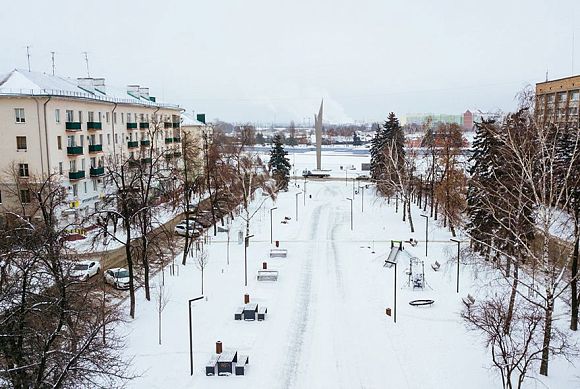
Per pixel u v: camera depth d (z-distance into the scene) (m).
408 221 73.56
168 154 78.12
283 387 28.39
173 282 45.56
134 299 37.72
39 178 56.94
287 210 83.56
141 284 41.97
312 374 29.80
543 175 29.27
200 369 30.06
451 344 33.12
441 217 70.88
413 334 34.81
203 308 39.56
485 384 28.11
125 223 39.81
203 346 33.00
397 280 46.28
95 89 78.94
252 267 50.88
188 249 54.28
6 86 60.09
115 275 43.88
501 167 37.00
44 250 27.55
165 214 73.62
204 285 45.03
